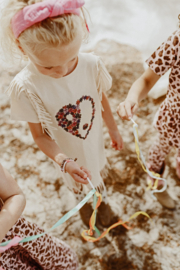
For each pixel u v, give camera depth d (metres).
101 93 1.12
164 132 1.35
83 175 0.99
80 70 0.99
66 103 1.03
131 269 1.50
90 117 1.14
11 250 0.98
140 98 1.18
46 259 1.11
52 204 1.74
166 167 1.85
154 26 2.54
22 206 0.81
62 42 0.74
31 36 0.73
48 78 0.94
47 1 0.71
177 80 1.11
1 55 0.94
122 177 1.83
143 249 1.56
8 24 0.78
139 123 2.04
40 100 1.00
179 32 1.02
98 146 1.31
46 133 1.11
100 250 1.57
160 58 1.08
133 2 2.71
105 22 2.61
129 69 2.30
